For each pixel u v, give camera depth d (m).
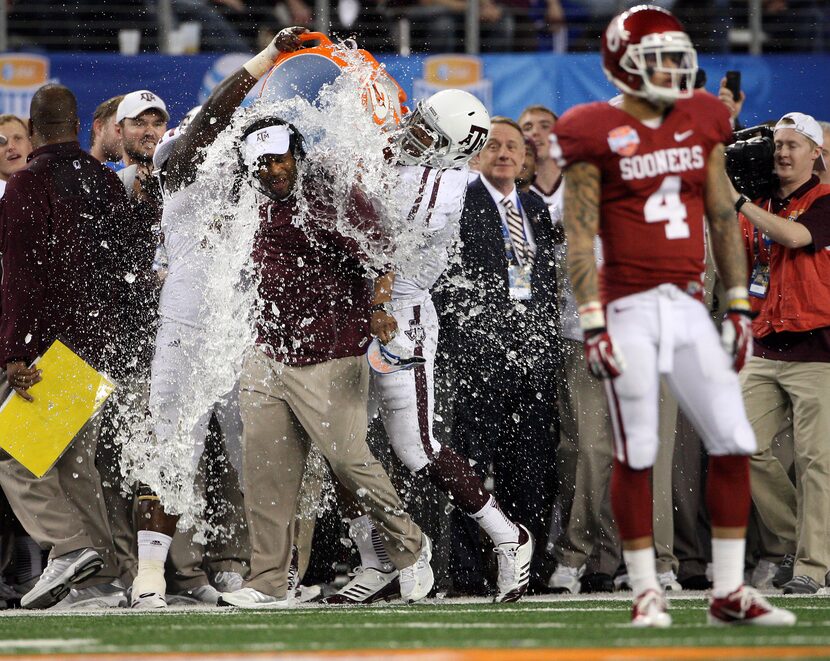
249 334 18.92
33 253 19.62
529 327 21.42
